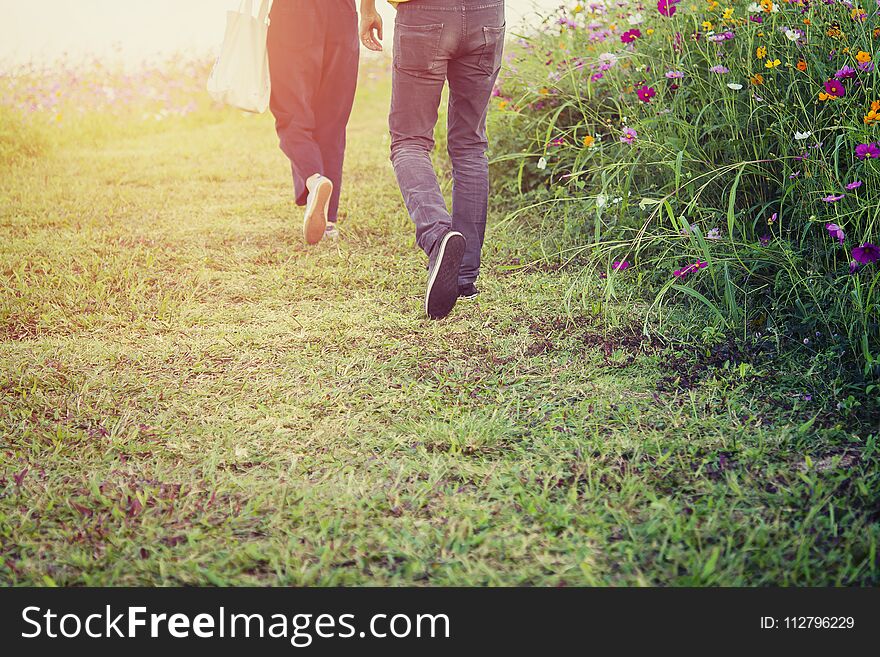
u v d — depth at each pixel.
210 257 4.43
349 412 2.81
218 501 2.34
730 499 2.25
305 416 2.80
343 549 2.12
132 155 7.30
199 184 6.18
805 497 2.23
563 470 2.43
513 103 5.21
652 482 2.35
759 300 3.40
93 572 2.06
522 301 3.70
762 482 2.31
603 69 4.20
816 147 3.35
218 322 3.63
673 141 3.83
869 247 2.79
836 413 2.64
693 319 3.36
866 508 2.17
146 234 4.87
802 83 3.66
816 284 3.16
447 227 3.29
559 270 4.02
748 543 2.04
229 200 5.68
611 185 4.16
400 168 3.42
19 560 2.11
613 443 2.53
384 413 2.81
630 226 3.96
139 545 2.15
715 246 3.51
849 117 3.41
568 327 3.44
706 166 3.83
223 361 3.24
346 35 4.34
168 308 3.73
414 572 2.02
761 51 3.64
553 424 2.68
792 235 3.60
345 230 4.84
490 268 4.14
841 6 3.61
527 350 3.26
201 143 7.89
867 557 1.99
